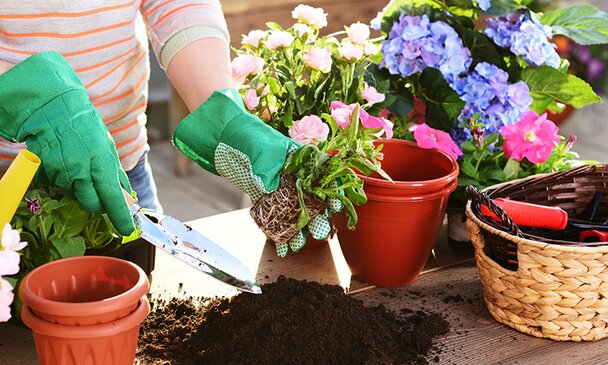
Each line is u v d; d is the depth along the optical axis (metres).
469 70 1.57
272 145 1.03
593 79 3.73
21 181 0.92
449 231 1.45
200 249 1.03
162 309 1.18
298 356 1.03
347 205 1.07
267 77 1.40
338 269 1.37
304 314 1.08
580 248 1.08
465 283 1.33
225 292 1.24
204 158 1.10
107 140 1.00
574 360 1.10
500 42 1.53
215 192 3.69
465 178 1.44
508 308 1.18
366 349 1.06
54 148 0.97
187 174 3.90
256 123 1.07
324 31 3.16
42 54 1.01
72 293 0.94
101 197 0.99
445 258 1.43
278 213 1.07
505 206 1.20
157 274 1.30
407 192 1.22
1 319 0.83
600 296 1.13
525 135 1.42
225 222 1.53
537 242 1.09
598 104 4.18
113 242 1.16
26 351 1.07
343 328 1.08
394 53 1.51
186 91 1.19
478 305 1.26
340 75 1.41
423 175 1.38
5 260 0.83
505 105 1.50
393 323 1.17
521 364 1.09
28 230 1.11
